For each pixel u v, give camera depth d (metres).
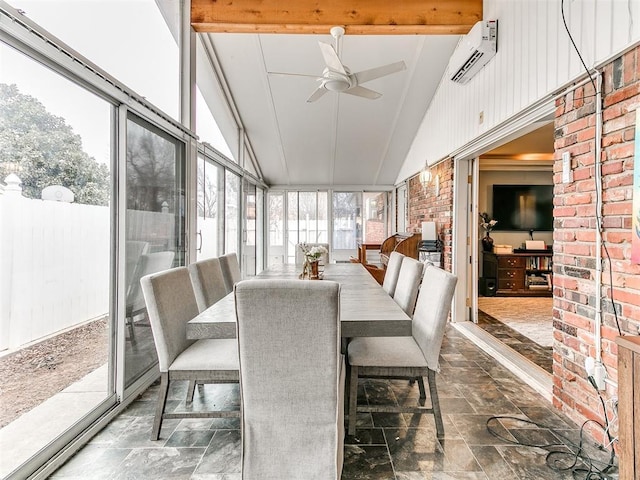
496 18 3.02
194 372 1.88
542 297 5.75
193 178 3.32
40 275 1.77
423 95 4.82
